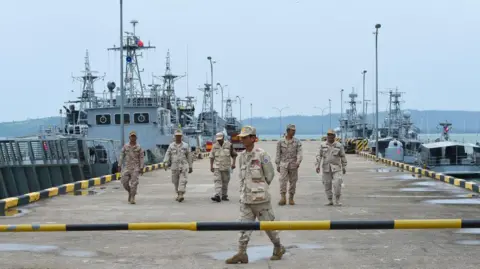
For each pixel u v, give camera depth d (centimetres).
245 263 1024
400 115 7838
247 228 874
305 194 2197
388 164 4266
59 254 1118
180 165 1992
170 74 6381
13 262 1048
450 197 2086
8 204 1803
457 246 1163
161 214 1672
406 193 2225
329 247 1162
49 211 1748
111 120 4578
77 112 5722
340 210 1723
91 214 1678
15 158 3397
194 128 6488
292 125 1833
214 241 1241
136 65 5078
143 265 1023
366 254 1093
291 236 1287
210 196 2169
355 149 6631
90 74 5678
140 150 1938
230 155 2003
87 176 3453
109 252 1134
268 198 995
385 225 852
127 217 1612
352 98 9400
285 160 1842
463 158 4584
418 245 1176
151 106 4562
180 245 1200
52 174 3397
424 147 4759
